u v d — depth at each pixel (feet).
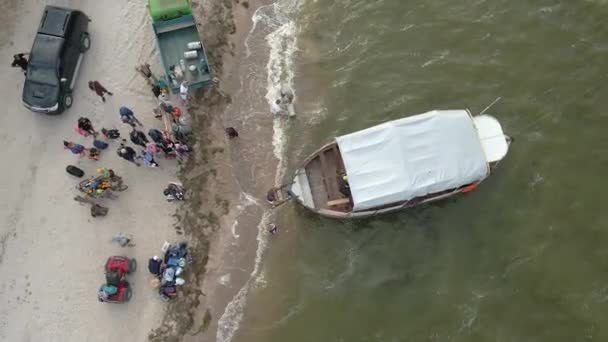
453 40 92.73
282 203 85.66
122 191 84.48
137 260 82.07
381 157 78.38
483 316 77.87
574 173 83.82
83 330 79.82
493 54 91.35
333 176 83.61
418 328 78.38
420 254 82.58
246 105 91.20
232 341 80.23
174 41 87.40
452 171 78.13
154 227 83.66
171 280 79.05
